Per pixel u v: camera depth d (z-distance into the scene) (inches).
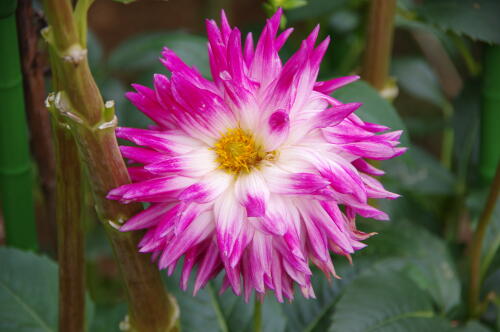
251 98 20.5
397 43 48.4
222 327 27.1
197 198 19.8
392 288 27.2
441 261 29.4
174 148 20.6
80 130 19.4
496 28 27.0
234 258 19.9
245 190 20.3
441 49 42.1
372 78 27.3
